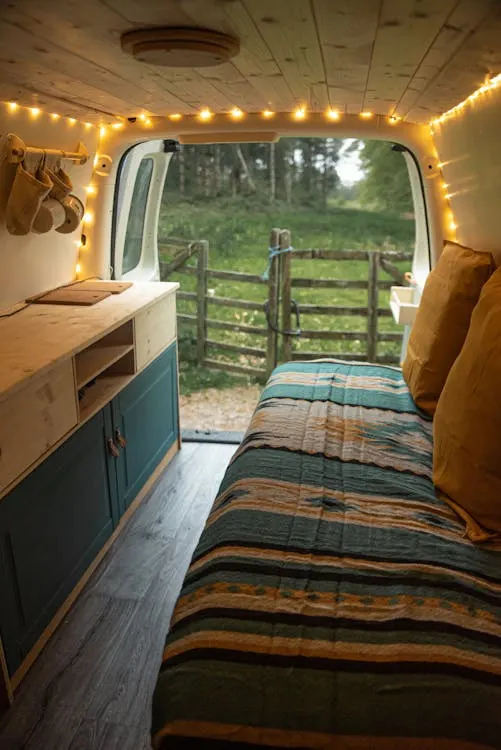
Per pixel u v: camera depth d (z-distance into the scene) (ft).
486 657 3.35
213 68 4.77
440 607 3.74
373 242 23.50
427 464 5.80
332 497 5.14
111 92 5.87
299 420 6.72
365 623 3.60
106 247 9.20
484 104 4.98
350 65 4.55
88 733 4.95
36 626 5.49
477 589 3.94
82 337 5.92
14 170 6.47
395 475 5.56
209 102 6.87
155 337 8.34
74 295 7.79
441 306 6.66
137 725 5.02
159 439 8.99
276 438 6.25
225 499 5.26
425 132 7.99
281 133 8.11
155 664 5.65
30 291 7.73
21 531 5.07
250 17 3.28
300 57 4.31
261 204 26.23
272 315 13.56
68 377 5.69
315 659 3.34
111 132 8.41
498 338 4.70
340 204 26.81
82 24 3.45
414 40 3.63
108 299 7.79
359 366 8.87
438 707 3.10
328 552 4.33
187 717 3.13
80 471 6.23
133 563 7.11
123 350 7.15
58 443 5.62
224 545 4.43
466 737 3.01
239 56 4.29
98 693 5.32
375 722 3.07
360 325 19.34
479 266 6.14
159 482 9.05
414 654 3.36
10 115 6.05
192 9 3.15
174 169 25.49
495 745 3.00
